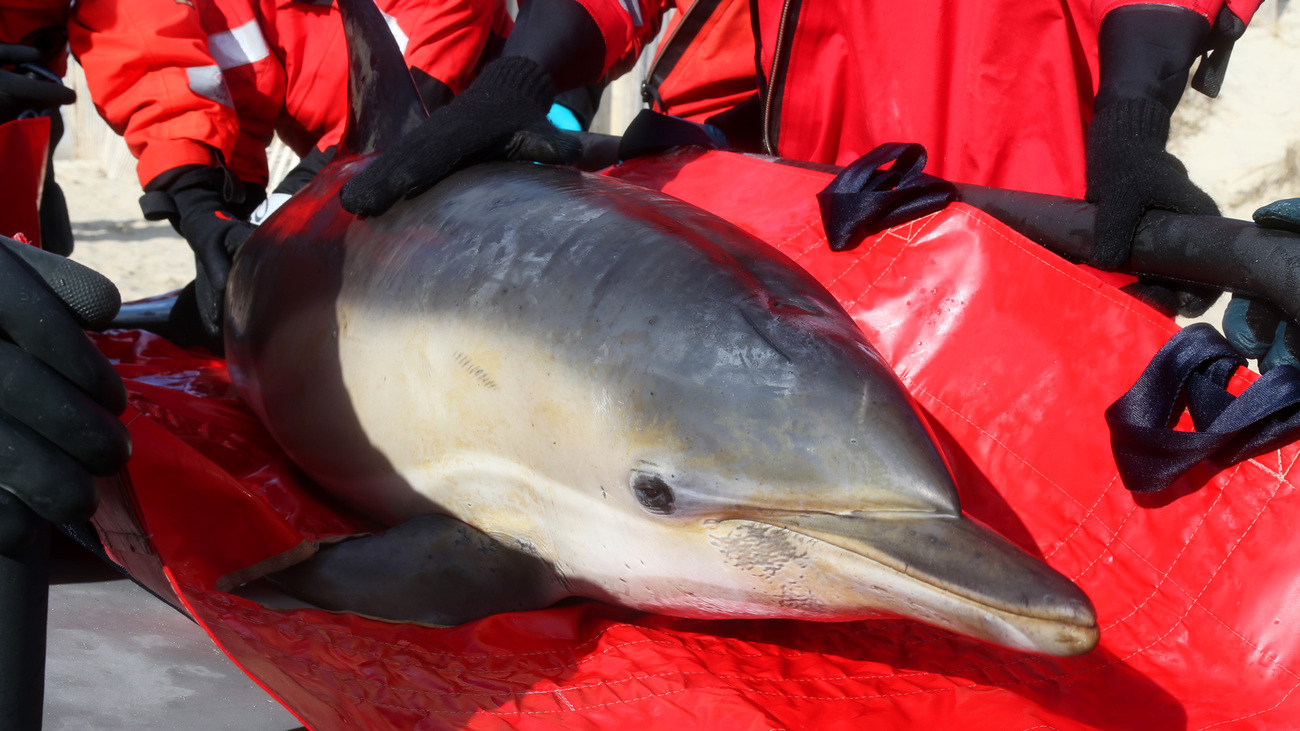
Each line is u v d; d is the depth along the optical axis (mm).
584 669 1463
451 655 1487
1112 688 1495
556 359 1548
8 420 897
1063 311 1864
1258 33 7164
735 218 2324
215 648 1775
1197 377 1670
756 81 3131
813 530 1327
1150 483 1641
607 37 2400
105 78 3021
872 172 2119
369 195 1918
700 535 1426
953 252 1981
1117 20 2105
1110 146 1954
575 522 1585
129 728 1447
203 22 3717
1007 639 1132
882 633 1639
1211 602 1582
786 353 1415
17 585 914
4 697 915
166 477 1549
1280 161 6797
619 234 1645
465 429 1683
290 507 2070
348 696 1285
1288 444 1604
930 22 2480
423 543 1701
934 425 1885
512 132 2023
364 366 1849
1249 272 1623
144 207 3000
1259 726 1417
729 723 1263
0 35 2961
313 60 3932
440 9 3723
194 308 3250
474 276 1700
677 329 1478
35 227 2537
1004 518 1782
